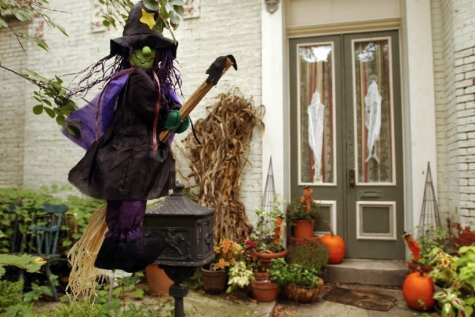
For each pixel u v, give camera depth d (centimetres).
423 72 432
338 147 486
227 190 464
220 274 396
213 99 497
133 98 143
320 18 493
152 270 399
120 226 146
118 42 148
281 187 465
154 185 146
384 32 480
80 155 555
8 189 525
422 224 422
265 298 378
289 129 500
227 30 498
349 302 384
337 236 461
